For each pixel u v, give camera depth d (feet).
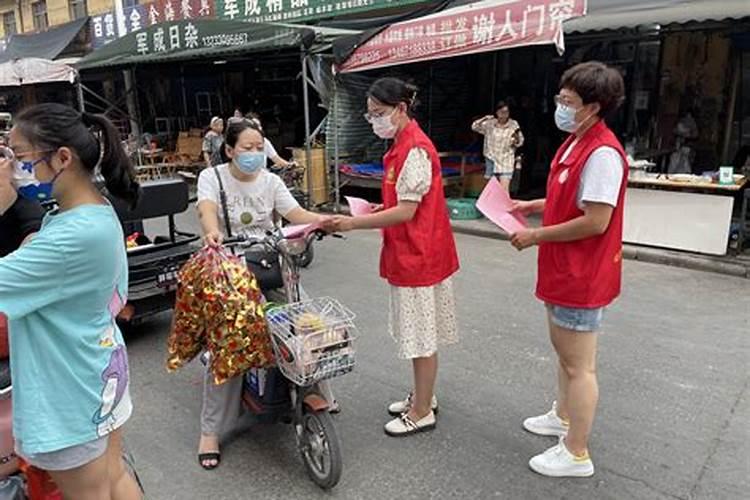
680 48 29.63
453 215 28.27
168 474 9.58
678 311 16.34
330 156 31.83
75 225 5.35
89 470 6.11
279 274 9.71
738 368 12.85
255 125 10.18
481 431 10.62
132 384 12.74
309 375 8.38
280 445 10.34
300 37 28.58
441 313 10.44
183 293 8.98
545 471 9.34
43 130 5.32
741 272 19.57
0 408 6.95
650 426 10.66
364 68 27.58
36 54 52.75
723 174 20.84
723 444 10.09
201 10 43.21
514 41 22.59
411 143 9.34
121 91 50.08
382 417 11.16
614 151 7.96
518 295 17.75
